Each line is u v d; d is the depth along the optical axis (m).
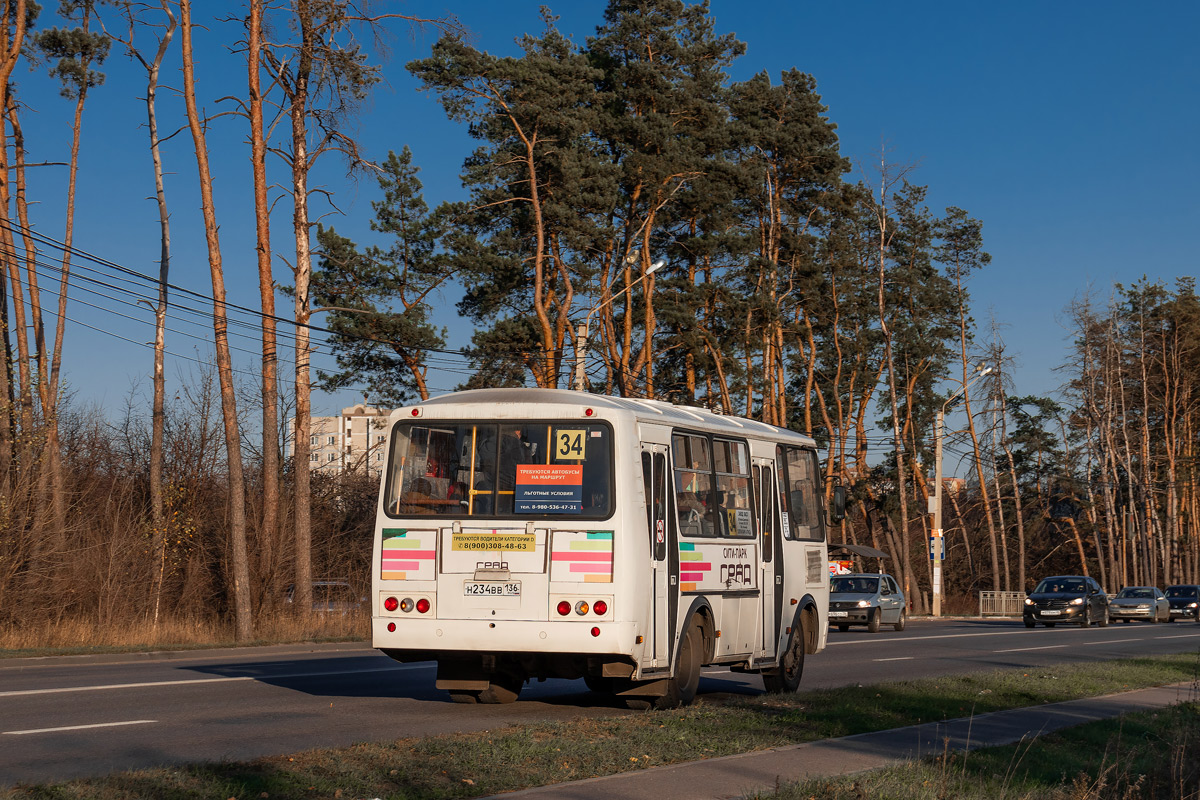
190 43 29.16
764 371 58.06
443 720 12.87
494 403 13.31
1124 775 9.62
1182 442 88.44
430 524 13.20
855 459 73.06
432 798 8.32
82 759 9.97
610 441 12.98
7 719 12.41
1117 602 50.03
